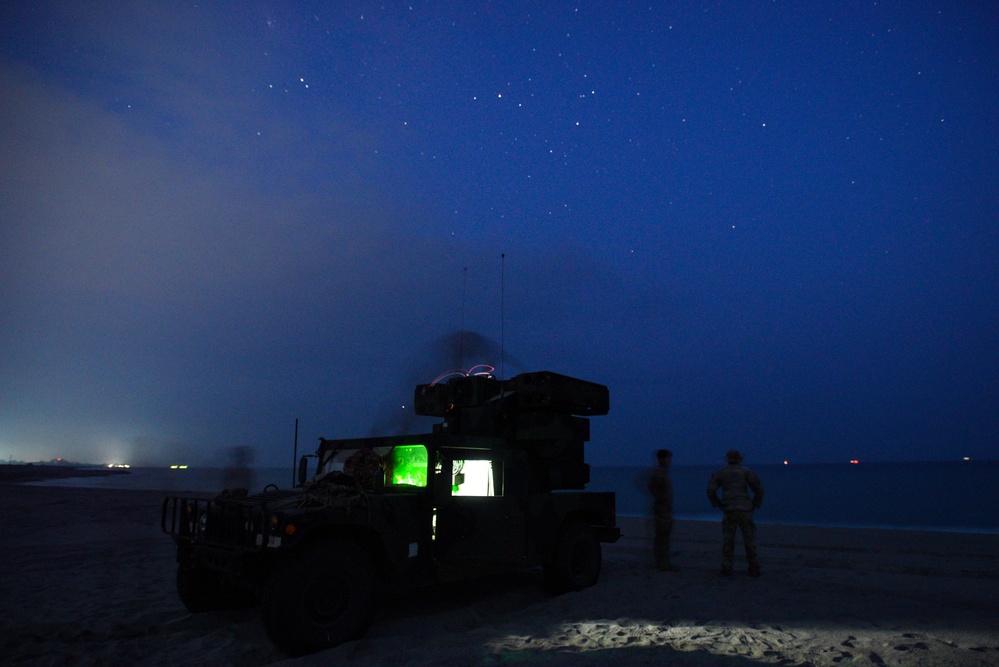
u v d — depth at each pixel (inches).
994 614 199.3
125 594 257.9
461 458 222.1
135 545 405.1
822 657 154.4
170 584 277.7
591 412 295.6
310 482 216.4
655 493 308.8
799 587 251.4
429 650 169.2
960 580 265.7
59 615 223.0
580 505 267.0
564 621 203.5
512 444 268.4
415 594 254.4
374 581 189.5
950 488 1994.3
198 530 208.7
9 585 276.4
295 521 172.2
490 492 230.2
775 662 151.2
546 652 163.5
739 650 161.2
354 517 186.2
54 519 574.6
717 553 365.4
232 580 184.7
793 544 394.0
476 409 263.1
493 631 191.5
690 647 164.9
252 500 205.6
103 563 335.3
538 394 261.6
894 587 250.4
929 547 371.6
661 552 303.6
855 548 369.4
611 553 369.7
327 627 174.6
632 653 159.9
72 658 172.7
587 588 253.4
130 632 203.6
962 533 441.4
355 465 229.1
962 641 166.7
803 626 186.4
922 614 199.8
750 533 282.0
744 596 233.9
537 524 244.2
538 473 268.8
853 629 181.5
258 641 186.5
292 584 169.6
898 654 155.3
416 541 203.6
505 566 229.6
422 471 215.9
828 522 809.5
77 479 2682.1
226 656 171.2
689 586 256.2
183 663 167.9
